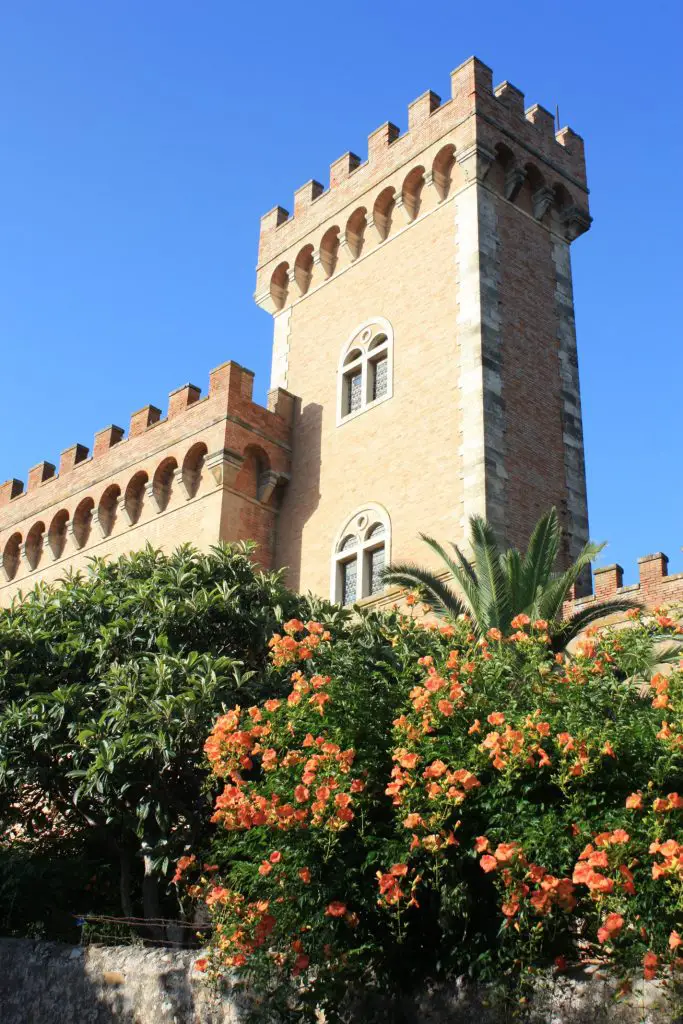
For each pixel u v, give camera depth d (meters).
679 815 9.31
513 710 10.76
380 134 30.11
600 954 9.60
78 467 31.38
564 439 26.02
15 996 14.12
